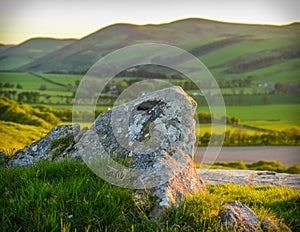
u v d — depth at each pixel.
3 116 24.52
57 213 4.21
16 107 25.61
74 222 4.15
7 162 6.84
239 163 22.27
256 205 5.97
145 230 4.19
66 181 4.81
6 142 14.16
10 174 5.16
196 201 4.70
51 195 4.47
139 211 4.40
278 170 22.45
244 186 7.32
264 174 9.48
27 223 4.12
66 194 4.44
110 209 4.33
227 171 9.59
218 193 6.47
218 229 4.34
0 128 15.88
